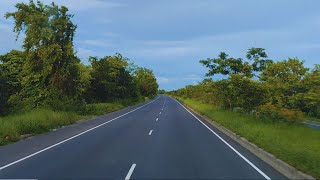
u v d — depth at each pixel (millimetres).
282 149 12805
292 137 16109
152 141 16969
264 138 15828
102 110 41281
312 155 11578
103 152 13578
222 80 33594
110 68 57219
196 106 50562
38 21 32062
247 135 17188
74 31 33656
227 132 20766
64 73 32594
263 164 11320
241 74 31188
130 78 68750
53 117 24891
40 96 32656
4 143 16062
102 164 11141
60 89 33188
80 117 31984
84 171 10078
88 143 16266
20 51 41406
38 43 32469
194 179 9148
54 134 20125
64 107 32406
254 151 13828
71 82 33750
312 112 35875
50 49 31703
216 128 23984
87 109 37188
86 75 43125
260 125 21047
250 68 33000
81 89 36312
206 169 10453
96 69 55281
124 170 10227
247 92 29281
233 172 10062
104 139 17750
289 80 31562
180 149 14461
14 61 38312
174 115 38219
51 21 32562
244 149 14586
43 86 33219
